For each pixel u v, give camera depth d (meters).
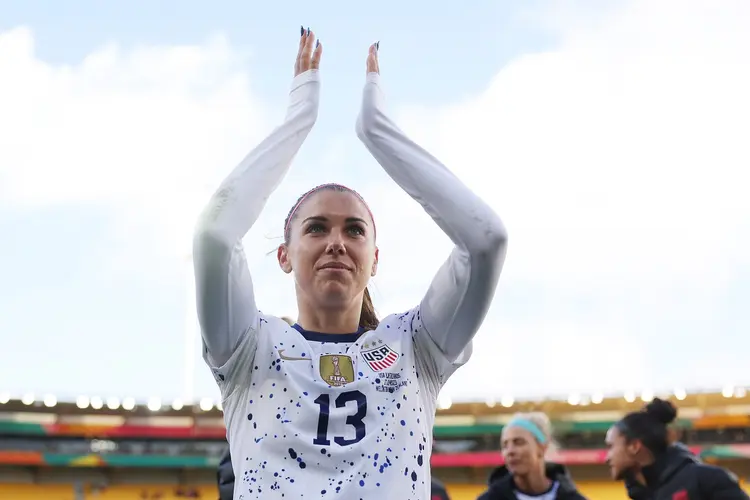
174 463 22.92
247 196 2.72
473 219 2.72
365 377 2.70
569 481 5.78
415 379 2.80
